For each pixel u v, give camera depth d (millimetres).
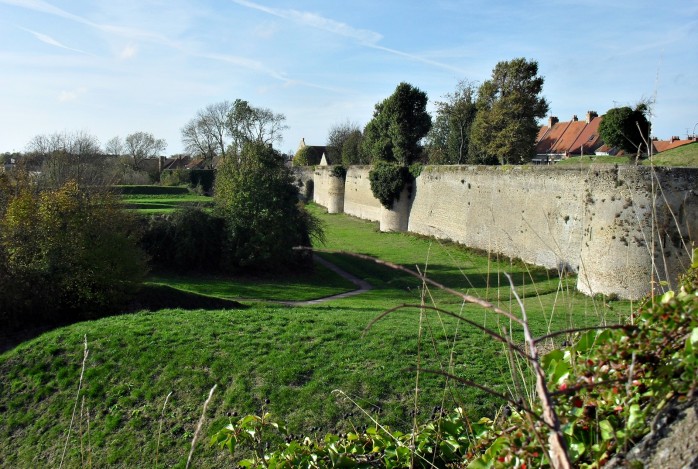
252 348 12484
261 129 62000
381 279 28719
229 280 28344
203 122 74875
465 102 48375
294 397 10562
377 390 10406
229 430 4457
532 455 2482
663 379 2314
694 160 25000
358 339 12695
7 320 18344
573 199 24797
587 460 2555
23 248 18906
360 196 53312
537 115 39656
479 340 12328
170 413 10820
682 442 2072
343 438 4312
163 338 13273
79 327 14539
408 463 3652
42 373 12742
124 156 74625
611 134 23188
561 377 2762
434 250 34625
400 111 49750
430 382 10469
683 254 18344
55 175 38031
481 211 32375
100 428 10789
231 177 31344
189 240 29531
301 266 31719
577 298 19297
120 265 19531
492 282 24344
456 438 3779
